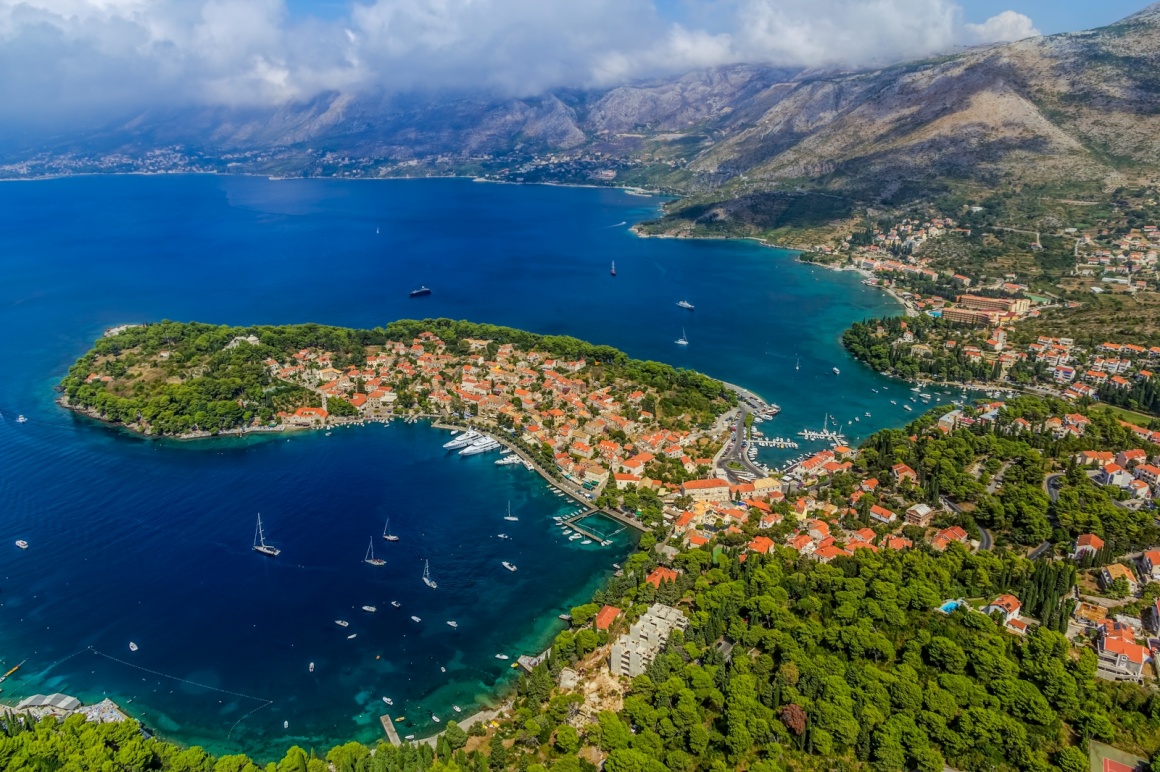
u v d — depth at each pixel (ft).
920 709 599.57
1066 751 547.90
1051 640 647.15
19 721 631.97
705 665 652.48
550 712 627.05
